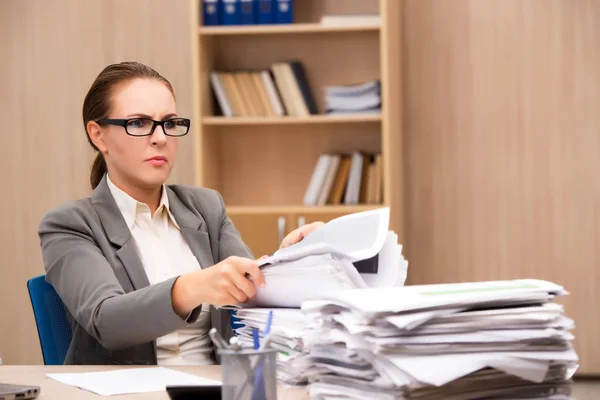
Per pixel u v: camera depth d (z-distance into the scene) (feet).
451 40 16.20
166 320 5.54
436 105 16.31
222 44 16.17
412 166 16.43
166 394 4.82
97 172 7.50
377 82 14.88
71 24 16.97
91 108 7.07
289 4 15.23
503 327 4.07
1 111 17.12
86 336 6.60
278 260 4.99
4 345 17.20
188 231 7.35
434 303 3.97
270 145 16.31
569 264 15.97
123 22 16.89
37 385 5.17
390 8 15.06
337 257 4.96
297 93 15.30
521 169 16.07
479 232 16.25
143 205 7.06
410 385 3.81
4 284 17.19
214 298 5.32
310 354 4.42
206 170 15.40
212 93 15.81
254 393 3.87
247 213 15.23
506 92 16.07
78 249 6.54
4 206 17.20
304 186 16.25
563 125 15.90
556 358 4.06
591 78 15.79
